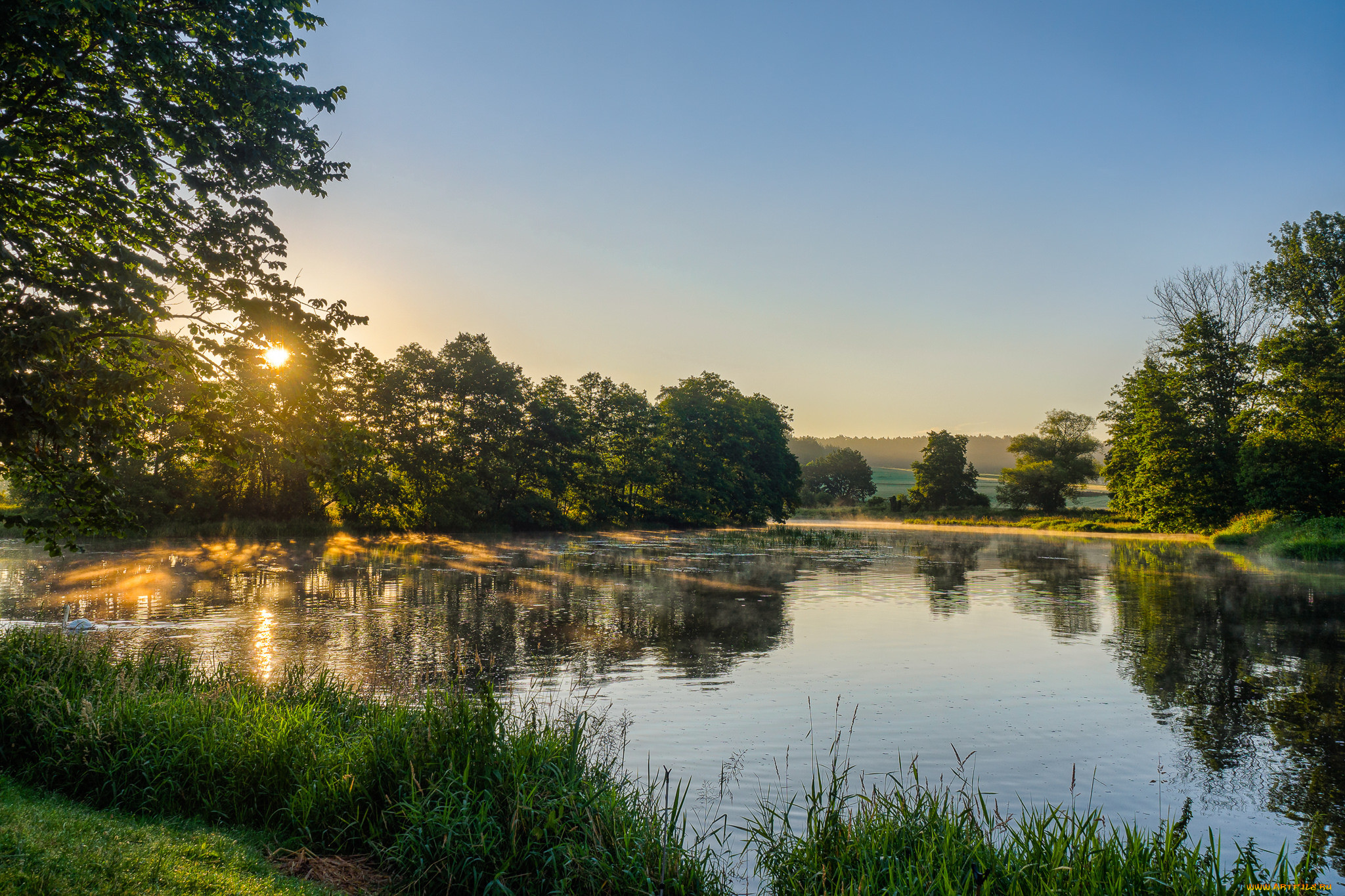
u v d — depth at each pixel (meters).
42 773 8.41
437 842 7.08
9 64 10.11
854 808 8.95
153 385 10.84
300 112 13.38
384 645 18.12
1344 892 7.49
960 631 21.19
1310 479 51.34
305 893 6.28
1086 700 14.23
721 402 93.19
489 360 64.88
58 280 10.65
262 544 46.12
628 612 23.62
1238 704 14.10
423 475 58.62
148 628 19.52
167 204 12.34
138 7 11.09
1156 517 62.22
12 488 9.99
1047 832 7.92
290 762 8.23
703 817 8.90
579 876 6.73
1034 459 126.50
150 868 6.14
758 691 14.67
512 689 14.59
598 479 77.75
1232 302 64.38
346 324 12.00
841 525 100.38
